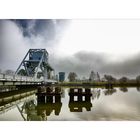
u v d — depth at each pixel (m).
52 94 12.21
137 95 22.47
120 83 57.03
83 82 61.81
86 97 12.94
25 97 19.30
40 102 12.18
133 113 10.32
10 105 13.12
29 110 10.97
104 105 13.56
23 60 51.81
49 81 51.94
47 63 60.12
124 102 15.52
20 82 22.44
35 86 40.19
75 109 11.28
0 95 18.64
